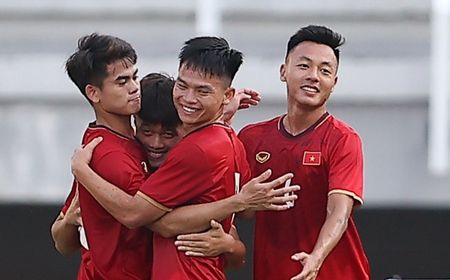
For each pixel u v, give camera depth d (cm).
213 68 1189
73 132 2930
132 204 1193
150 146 1266
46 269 2106
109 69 1224
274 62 2881
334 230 1212
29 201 2378
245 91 1399
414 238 2067
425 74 2852
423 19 2942
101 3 3047
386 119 2855
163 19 3033
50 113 2939
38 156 2922
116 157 1215
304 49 1283
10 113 2945
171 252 1215
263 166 1320
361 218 2077
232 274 1986
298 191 1301
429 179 2795
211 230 1205
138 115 1260
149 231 1261
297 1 3005
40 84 2944
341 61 2883
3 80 2952
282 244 1318
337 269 1316
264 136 1332
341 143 1280
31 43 3023
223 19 3011
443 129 2778
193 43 1212
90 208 1250
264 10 2998
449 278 2052
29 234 2112
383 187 2814
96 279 1268
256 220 1339
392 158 2827
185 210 1201
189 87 1197
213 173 1197
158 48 2995
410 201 2753
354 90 2866
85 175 1207
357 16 2977
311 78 1274
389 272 2062
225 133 1223
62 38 3039
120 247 1244
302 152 1297
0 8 3053
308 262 1176
